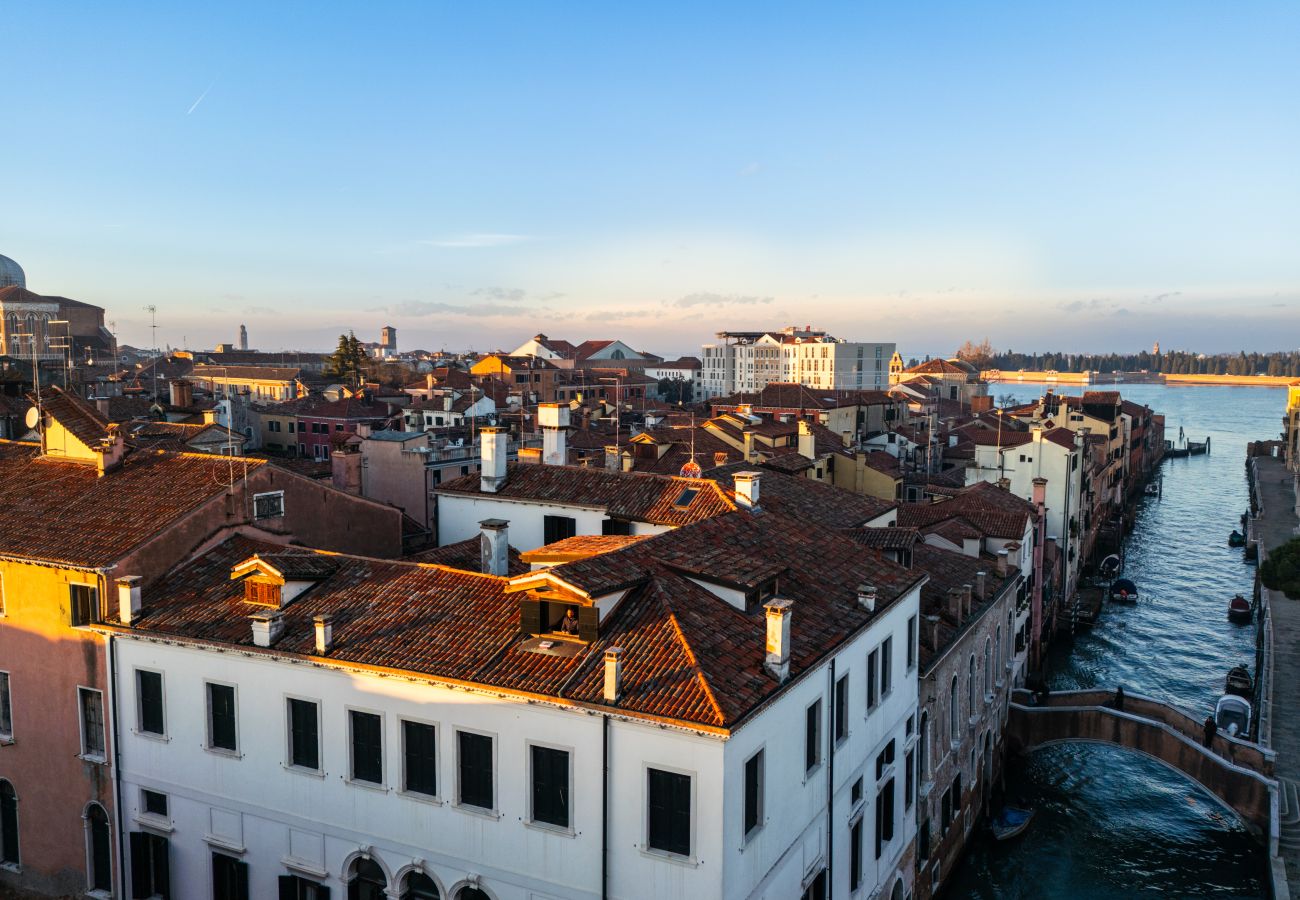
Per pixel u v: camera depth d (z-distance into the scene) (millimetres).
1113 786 50000
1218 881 41062
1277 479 140500
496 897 23734
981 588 42219
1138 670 67062
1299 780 44500
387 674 24266
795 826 24469
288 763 26234
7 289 154500
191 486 32938
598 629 23750
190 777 27781
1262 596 73938
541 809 23156
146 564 29609
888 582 31250
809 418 94375
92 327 175250
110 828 29469
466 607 26359
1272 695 54062
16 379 74750
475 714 23609
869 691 29375
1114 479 115562
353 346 166000
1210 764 43125
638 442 60500
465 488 39594
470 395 111625
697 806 20984
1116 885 40688
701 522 30312
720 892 20844
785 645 23016
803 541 32031
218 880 27781
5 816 31906
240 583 29469
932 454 105625
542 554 28375
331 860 25891
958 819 40031
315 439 107188
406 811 24719
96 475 35094
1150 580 92812
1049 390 135625
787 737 23844
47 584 29828
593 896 22453
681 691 21453
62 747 30125
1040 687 53531
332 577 28984
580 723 22266
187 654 27469
